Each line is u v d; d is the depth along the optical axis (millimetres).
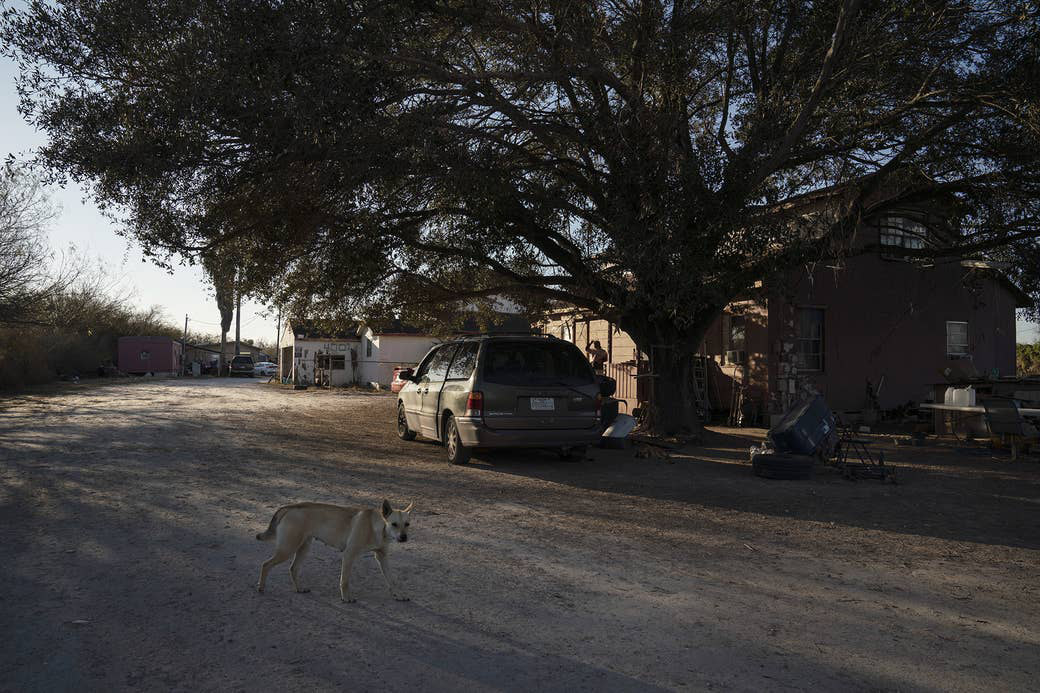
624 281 13125
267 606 4367
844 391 18109
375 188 10758
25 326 27094
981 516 7348
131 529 6215
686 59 10984
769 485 9078
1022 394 13570
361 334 38969
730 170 10484
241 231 10867
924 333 19547
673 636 4000
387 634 3953
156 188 9500
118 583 4758
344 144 9188
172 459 10430
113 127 9156
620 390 19266
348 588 4559
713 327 19156
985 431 13586
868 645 3924
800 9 10992
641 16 10523
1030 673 3586
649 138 10938
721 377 18828
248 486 8320
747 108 12102
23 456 10578
